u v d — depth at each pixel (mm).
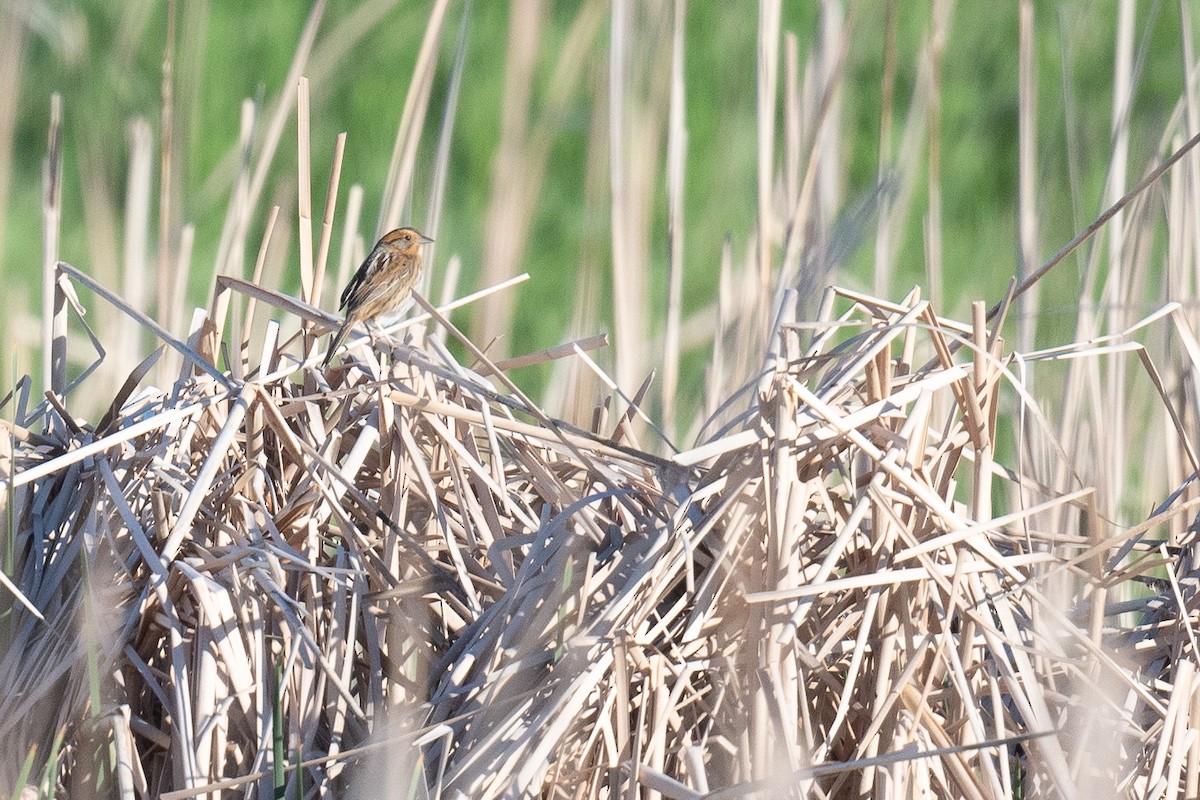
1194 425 8758
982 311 6750
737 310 10570
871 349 6781
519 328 15594
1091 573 6984
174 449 7305
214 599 6297
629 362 10273
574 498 7090
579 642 6250
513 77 12109
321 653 6371
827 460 7070
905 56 19203
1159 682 7012
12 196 17891
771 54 9594
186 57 11938
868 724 6613
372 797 5910
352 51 19031
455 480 6973
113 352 11219
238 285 7652
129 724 6219
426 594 6668
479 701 6305
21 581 6949
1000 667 6371
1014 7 19359
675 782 5840
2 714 6500
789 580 6305
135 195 11602
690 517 6820
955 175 17906
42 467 6574
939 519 6758
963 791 6176
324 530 7191
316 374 7359
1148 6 18812
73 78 18172
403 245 8977
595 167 11852
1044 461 9203
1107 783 6516
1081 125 16406
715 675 6441
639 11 11828
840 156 14000
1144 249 10617
